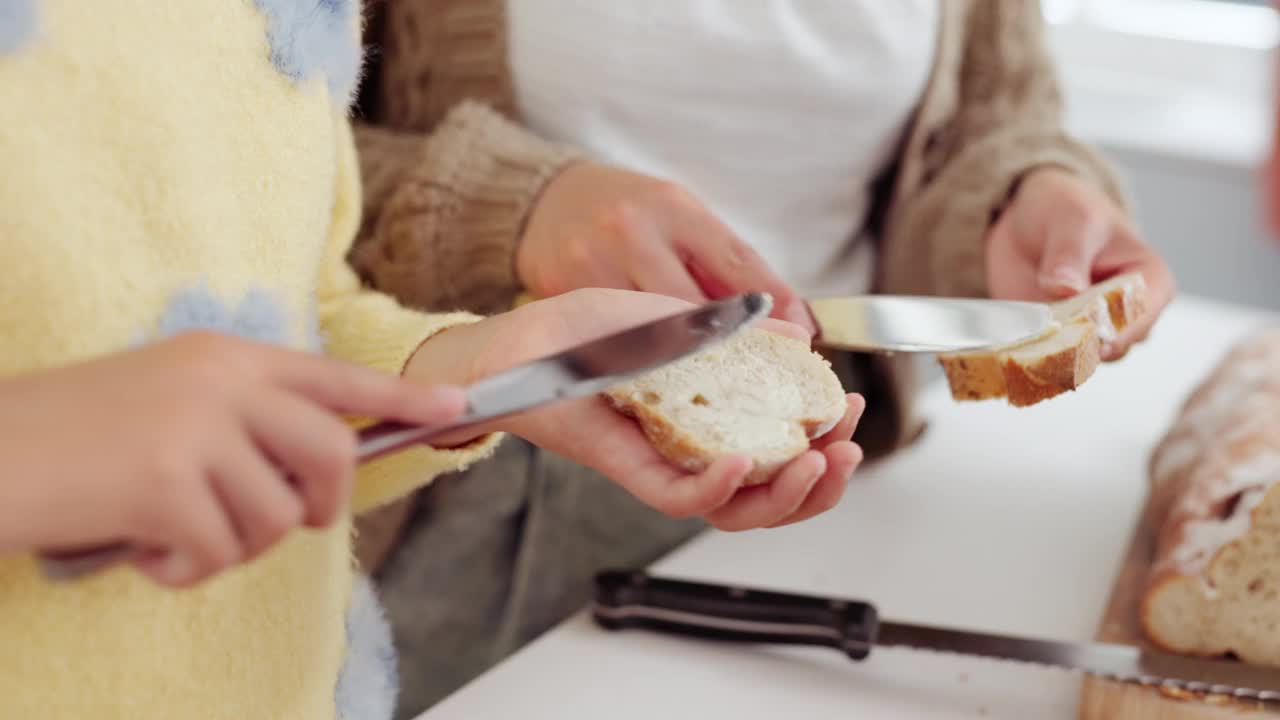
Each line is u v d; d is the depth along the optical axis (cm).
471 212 80
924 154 99
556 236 76
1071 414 106
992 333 70
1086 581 84
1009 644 73
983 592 83
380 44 92
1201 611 73
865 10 90
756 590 77
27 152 49
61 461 42
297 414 45
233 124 56
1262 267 184
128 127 52
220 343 45
